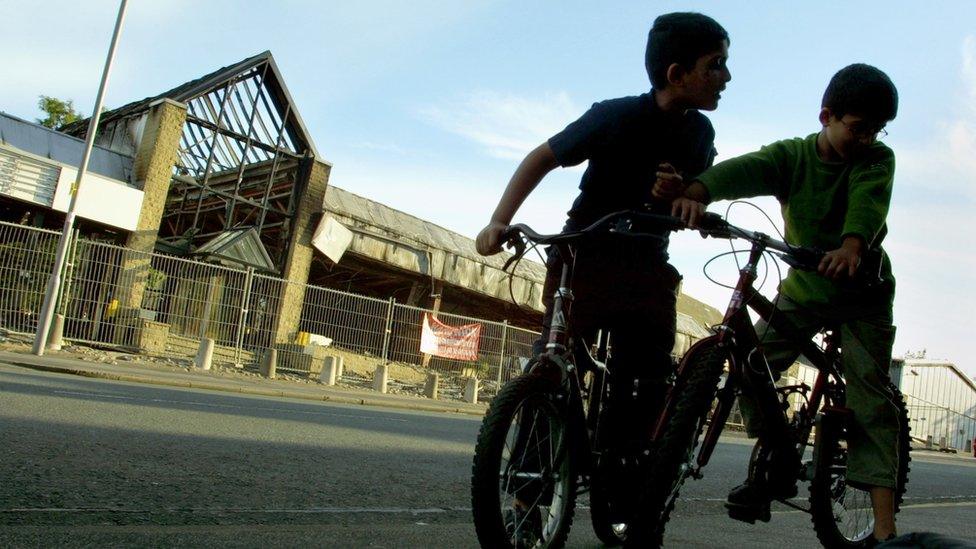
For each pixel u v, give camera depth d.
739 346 2.80
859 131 3.10
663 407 2.88
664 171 2.70
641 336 2.95
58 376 10.62
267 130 23.56
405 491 4.43
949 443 47.22
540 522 2.69
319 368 18.66
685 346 23.92
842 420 3.26
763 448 3.06
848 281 3.23
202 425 6.47
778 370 3.28
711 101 3.07
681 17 3.05
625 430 2.93
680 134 3.14
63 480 3.56
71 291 16.09
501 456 2.44
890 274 3.35
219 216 24.91
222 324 17.97
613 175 3.12
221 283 17.98
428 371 20.59
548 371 2.69
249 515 3.28
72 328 16.09
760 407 2.90
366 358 19.72
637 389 2.95
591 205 3.19
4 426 4.97
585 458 2.81
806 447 3.41
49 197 18.95
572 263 2.86
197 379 13.94
